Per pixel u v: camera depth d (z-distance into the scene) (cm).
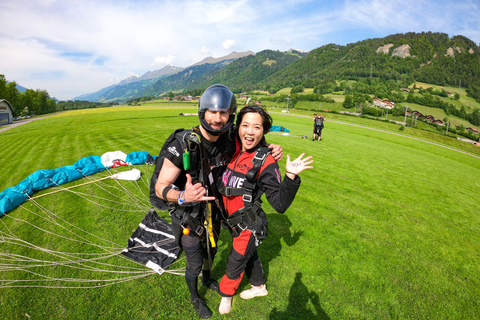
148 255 331
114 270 305
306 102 13612
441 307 278
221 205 213
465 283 324
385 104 12350
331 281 299
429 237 439
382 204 574
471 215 572
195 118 3123
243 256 201
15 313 245
